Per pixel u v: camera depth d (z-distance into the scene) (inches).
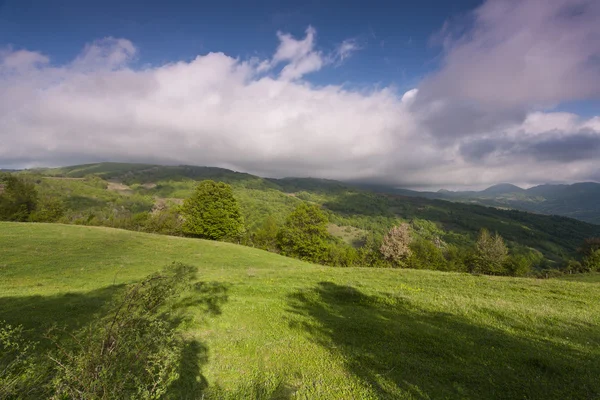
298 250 2114.9
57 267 839.1
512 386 255.4
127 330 216.8
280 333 386.6
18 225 1314.0
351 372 284.2
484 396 243.6
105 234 1370.6
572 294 591.5
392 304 528.7
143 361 215.8
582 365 291.4
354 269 968.9
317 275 815.1
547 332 385.7
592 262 2357.3
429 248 2635.3
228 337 370.0
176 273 432.8
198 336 370.6
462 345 340.8
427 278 770.8
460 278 771.4
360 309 506.9
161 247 1314.0
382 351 329.7
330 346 344.5
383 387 257.1
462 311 475.8
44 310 438.3
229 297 559.5
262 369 291.6
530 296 578.2
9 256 874.8
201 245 1459.2
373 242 3085.6
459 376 273.0
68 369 180.1
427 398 240.4
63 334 339.0
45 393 197.2
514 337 368.2
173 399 237.0
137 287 254.1
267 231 2694.4
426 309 491.2
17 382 206.2
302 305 525.7
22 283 677.9
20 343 309.9
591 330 393.4
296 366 297.4
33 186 2433.6
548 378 268.4
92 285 690.2
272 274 827.4
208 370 287.0
